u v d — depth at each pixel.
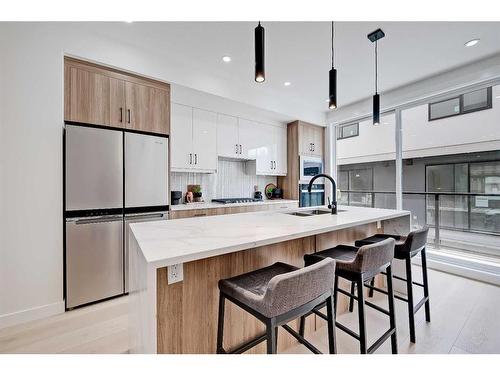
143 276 1.01
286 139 4.60
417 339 1.76
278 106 3.89
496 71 2.73
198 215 3.10
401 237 2.19
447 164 3.56
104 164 2.38
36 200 2.04
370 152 4.33
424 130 3.79
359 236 2.37
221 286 1.22
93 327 1.93
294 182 4.45
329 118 4.71
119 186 2.47
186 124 3.34
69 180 2.20
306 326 1.81
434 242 3.72
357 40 2.44
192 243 1.14
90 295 2.29
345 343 1.73
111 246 2.41
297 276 0.97
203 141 3.51
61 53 2.15
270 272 1.36
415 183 3.85
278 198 4.68
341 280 2.15
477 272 2.87
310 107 4.45
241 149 3.96
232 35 2.38
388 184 4.07
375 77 3.27
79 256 2.24
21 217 1.99
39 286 2.06
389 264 1.54
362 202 4.48
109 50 2.39
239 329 1.41
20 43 1.98
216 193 4.04
